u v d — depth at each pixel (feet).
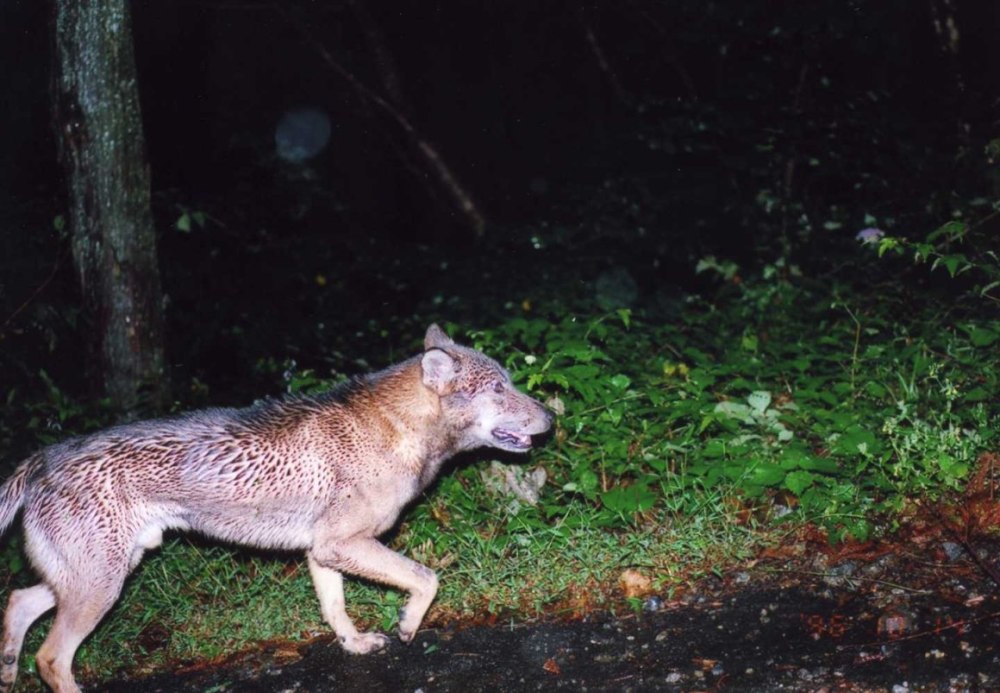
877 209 34.96
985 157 34.27
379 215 51.03
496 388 18.54
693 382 22.88
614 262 37.29
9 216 32.22
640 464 20.88
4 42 37.73
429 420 18.08
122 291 25.86
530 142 49.62
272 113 49.70
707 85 44.73
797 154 37.32
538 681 15.89
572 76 49.24
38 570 16.84
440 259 41.14
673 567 18.71
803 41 38.09
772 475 19.19
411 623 17.56
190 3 46.21
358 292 41.14
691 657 15.97
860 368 23.86
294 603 19.10
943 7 41.19
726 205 37.37
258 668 17.71
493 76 49.85
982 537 17.92
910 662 14.80
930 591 16.78
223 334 36.01
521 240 38.29
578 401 22.44
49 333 27.27
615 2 46.03
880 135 36.60
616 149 40.32
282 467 17.28
